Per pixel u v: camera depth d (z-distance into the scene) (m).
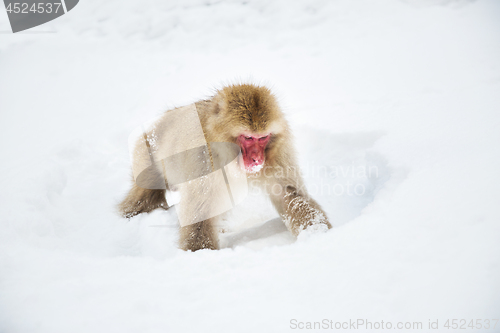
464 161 6.48
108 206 8.20
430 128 8.41
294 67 15.48
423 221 5.12
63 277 4.84
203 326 3.93
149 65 17.59
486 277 4.14
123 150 11.05
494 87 10.37
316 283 4.39
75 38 21.23
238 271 4.77
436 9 19.14
